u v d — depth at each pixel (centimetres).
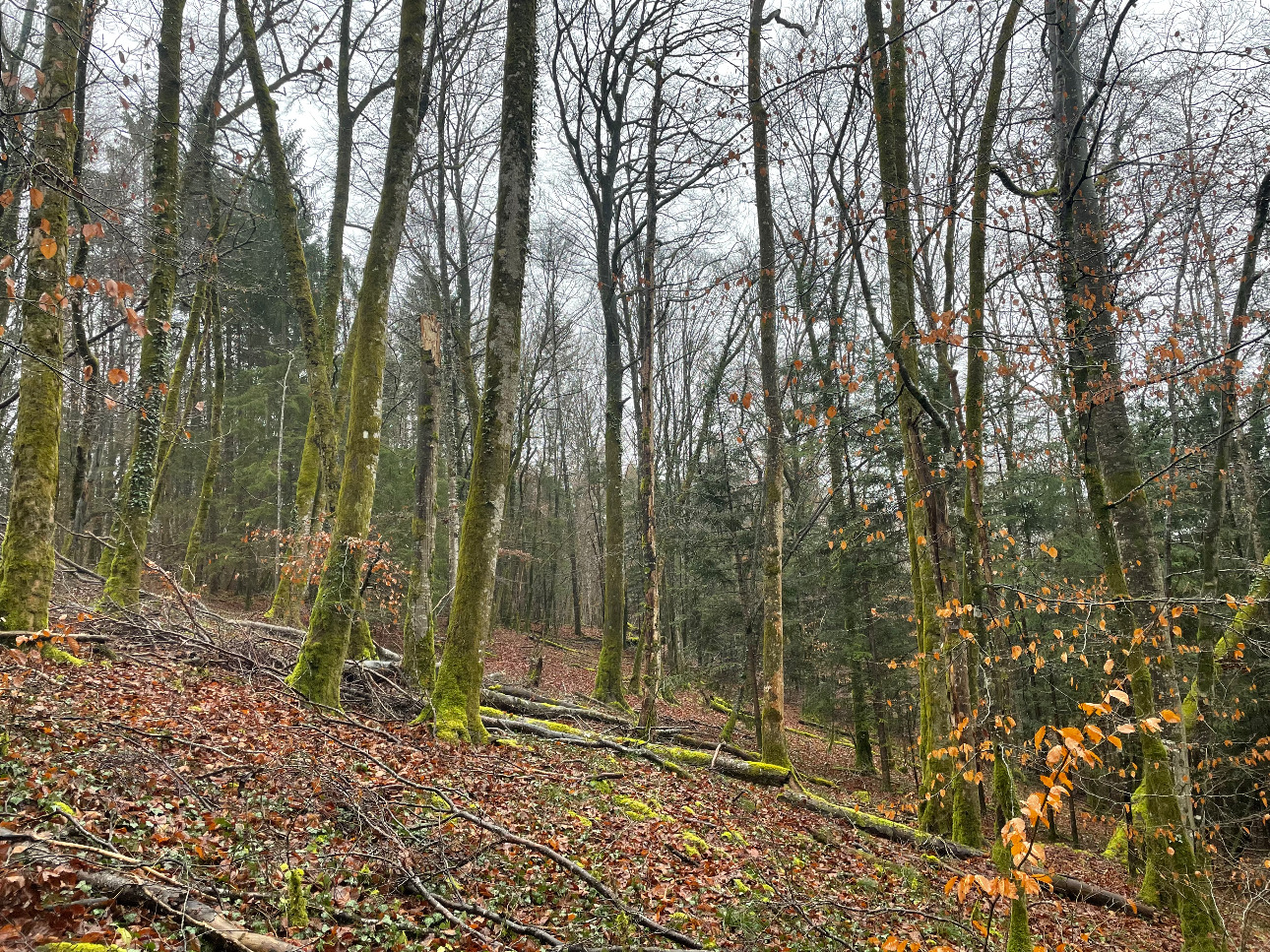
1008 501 1814
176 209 1115
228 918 371
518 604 3750
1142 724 340
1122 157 1085
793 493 1977
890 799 1609
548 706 1378
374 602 1722
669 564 2528
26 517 705
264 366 2731
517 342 955
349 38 1591
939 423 831
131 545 1096
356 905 434
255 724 725
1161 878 977
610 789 880
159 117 1077
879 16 1183
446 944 421
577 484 4653
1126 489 922
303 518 1589
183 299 1588
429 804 622
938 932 690
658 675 1351
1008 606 955
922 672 1166
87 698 633
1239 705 1184
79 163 827
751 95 1305
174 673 830
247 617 1700
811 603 2016
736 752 1370
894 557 1864
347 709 957
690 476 2166
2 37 667
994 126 1212
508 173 955
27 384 707
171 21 1135
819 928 591
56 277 700
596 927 488
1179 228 991
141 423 1135
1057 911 837
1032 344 796
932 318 807
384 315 972
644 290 1609
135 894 360
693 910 578
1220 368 916
